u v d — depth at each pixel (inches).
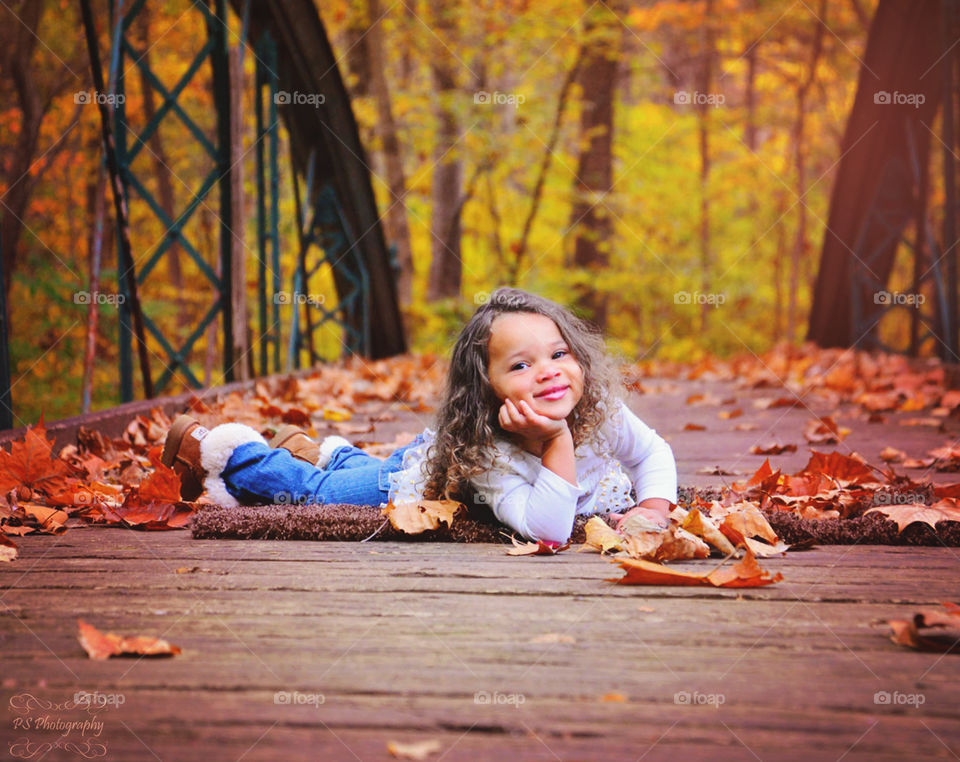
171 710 52.9
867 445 177.0
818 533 96.6
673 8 756.0
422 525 96.0
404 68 740.7
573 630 66.9
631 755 48.2
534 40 620.7
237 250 224.4
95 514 106.5
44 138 454.6
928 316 824.9
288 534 97.5
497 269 736.3
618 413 104.7
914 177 381.7
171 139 569.6
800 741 49.8
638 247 826.8
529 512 92.6
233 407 193.8
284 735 50.0
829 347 482.9
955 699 55.2
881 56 393.7
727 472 144.9
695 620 69.4
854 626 68.3
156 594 75.4
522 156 630.5
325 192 359.3
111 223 500.4
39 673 58.2
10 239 360.5
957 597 75.9
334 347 661.3
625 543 88.9
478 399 97.8
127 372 199.2
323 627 67.2
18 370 395.2
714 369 425.1
